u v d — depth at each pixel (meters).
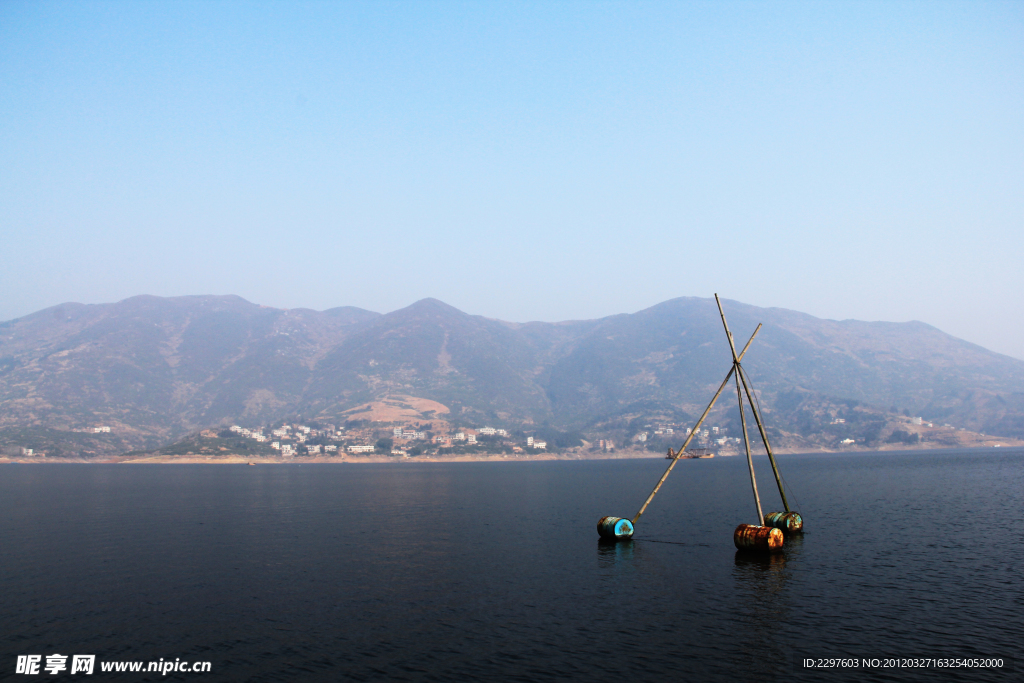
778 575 50.47
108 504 123.12
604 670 31.31
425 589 46.91
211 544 68.69
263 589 47.12
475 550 63.78
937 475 187.50
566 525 85.25
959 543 64.88
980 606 41.34
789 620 38.66
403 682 30.06
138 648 34.75
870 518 86.38
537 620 39.09
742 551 60.94
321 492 159.25
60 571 53.97
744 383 64.06
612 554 60.41
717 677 30.42
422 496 143.38
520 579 50.00
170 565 56.47
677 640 35.38
